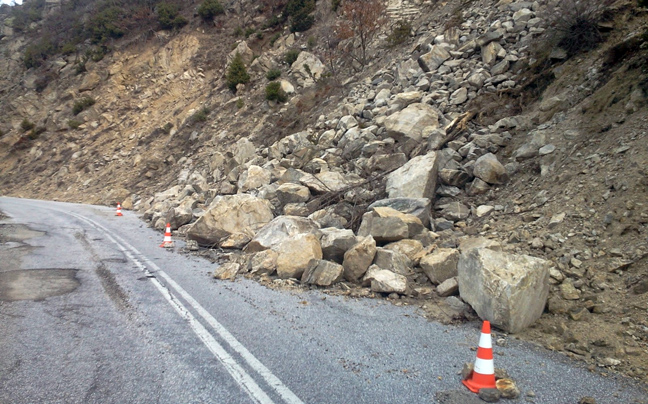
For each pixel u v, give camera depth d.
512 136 10.81
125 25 37.91
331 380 3.81
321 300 6.24
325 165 13.30
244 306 5.90
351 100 17.75
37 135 34.88
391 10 23.45
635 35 9.70
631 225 6.13
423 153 11.56
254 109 23.89
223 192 15.57
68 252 9.51
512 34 14.70
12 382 3.67
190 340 4.67
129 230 13.24
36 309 5.63
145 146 27.73
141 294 6.41
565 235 6.71
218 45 32.41
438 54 15.98
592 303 5.34
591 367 4.16
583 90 10.32
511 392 3.59
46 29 47.34
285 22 30.31
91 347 4.45
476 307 5.38
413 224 8.10
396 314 5.67
